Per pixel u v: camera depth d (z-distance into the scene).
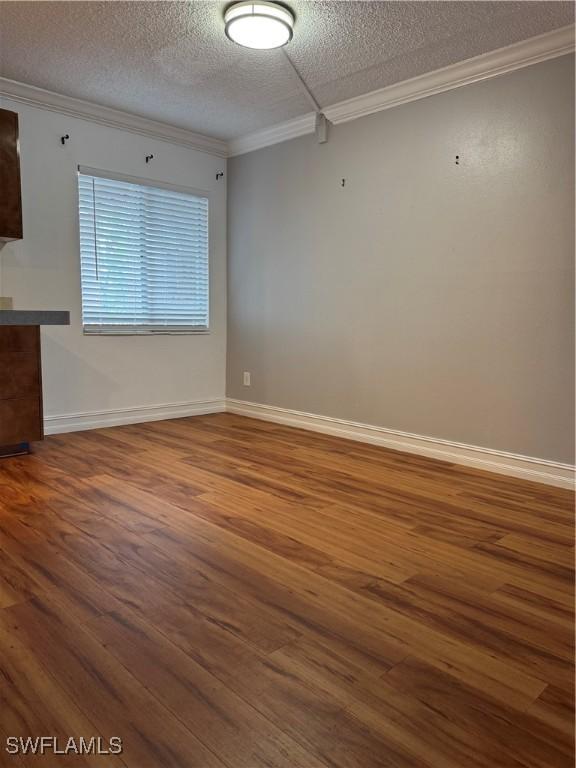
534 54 2.80
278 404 4.48
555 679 1.31
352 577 1.81
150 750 1.07
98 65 3.15
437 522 2.32
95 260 4.00
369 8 2.50
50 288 3.77
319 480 2.90
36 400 3.22
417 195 3.39
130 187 4.14
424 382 3.44
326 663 1.36
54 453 3.36
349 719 1.17
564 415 2.84
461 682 1.29
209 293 4.76
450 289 3.26
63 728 1.13
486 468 3.15
